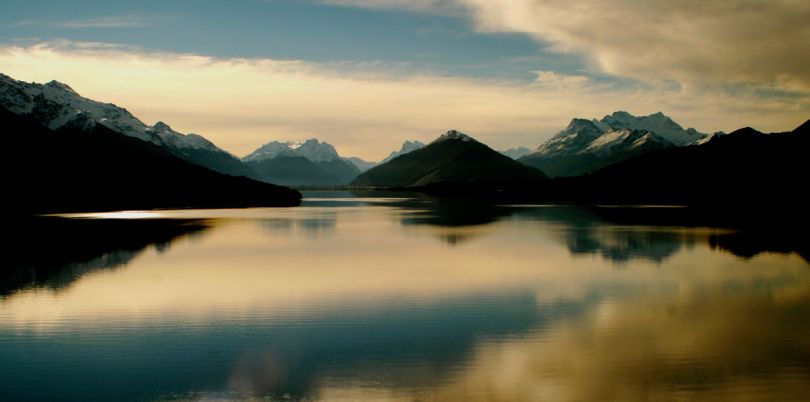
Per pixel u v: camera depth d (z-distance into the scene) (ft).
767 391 79.66
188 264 185.47
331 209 534.37
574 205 600.39
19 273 165.17
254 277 162.30
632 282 154.30
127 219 371.97
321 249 225.76
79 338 103.65
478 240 256.93
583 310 123.44
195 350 97.14
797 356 92.99
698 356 93.40
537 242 246.68
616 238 260.01
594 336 104.37
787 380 83.30
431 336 104.88
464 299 134.31
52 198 495.41
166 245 234.79
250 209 531.09
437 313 121.29
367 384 82.48
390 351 96.53
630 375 85.51
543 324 112.57
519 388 80.89
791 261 188.75
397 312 122.21
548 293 140.67
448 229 313.12
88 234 272.31
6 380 84.07
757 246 227.40
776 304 128.26
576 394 78.84
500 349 97.30
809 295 137.59
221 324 112.78
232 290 144.25
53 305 127.44
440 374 86.12
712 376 84.94
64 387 81.66
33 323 113.09
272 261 192.85
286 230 307.17
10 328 109.91
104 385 82.38
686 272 169.17
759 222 345.31
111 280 156.35
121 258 197.06
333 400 77.30
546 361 91.45
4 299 132.87
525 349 97.25
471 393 79.30
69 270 171.12
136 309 124.47
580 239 257.14
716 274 165.48
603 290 144.05
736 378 84.12
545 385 82.02
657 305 127.75
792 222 347.15
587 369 87.86
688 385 81.82
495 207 569.64
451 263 187.93
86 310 123.24
